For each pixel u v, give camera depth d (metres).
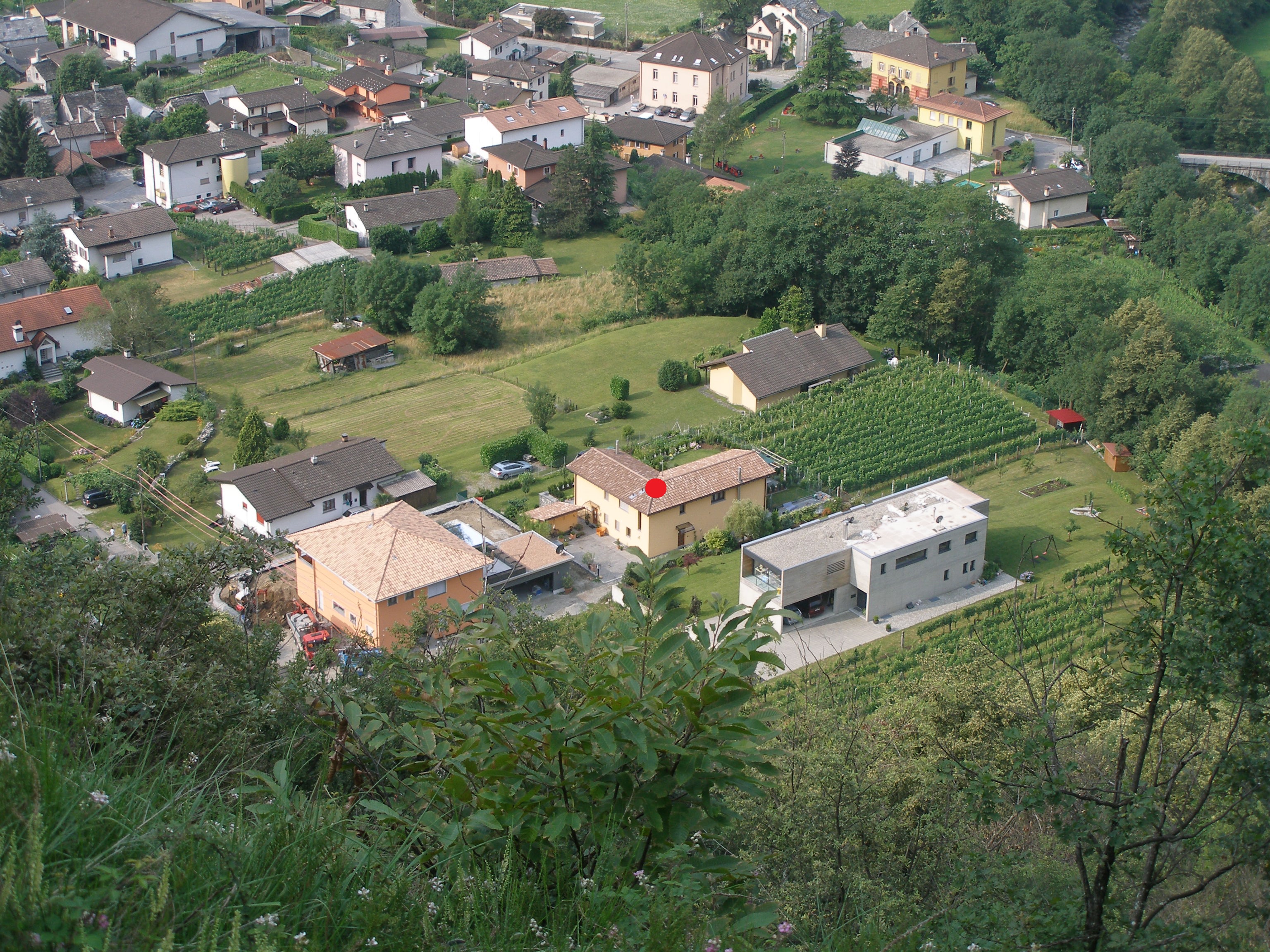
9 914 6.71
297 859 8.28
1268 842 11.95
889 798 18.42
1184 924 11.94
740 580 57.81
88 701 12.15
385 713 15.06
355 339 86.88
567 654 10.53
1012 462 71.94
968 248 87.00
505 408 79.25
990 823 17.50
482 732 9.98
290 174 116.00
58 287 97.12
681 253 94.19
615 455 66.56
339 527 55.22
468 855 9.59
